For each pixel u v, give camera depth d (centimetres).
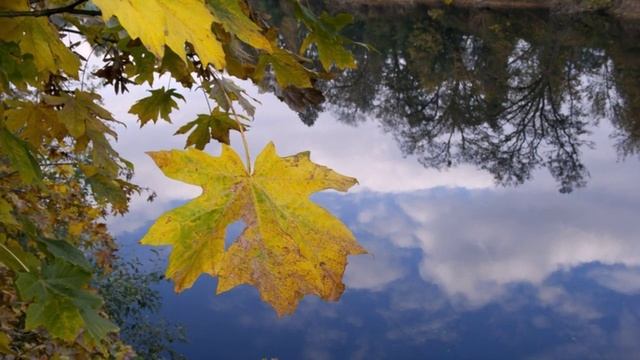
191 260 72
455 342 1302
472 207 2220
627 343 1256
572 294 1512
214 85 142
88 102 170
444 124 3219
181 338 785
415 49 3922
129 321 778
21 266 108
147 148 1716
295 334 1288
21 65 120
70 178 395
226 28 84
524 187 2406
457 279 1627
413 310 1441
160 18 68
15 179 218
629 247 1777
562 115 3064
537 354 1238
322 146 3014
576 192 2261
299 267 74
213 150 1537
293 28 145
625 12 3541
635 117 2720
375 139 3231
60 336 108
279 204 77
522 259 1733
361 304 1472
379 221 2144
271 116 3403
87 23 138
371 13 4600
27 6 99
